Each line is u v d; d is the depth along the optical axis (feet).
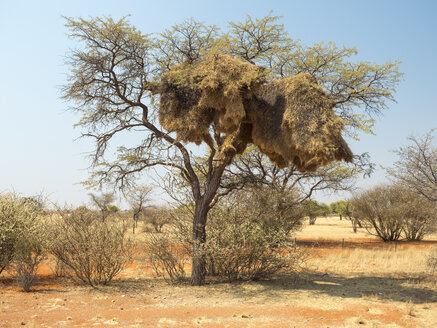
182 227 37.35
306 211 70.64
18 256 31.94
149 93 36.70
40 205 39.52
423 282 36.14
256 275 36.45
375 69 34.17
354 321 22.48
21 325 20.92
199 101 32.78
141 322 22.13
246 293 30.71
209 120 34.04
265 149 34.65
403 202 86.74
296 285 34.50
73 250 34.94
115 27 32.58
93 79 34.14
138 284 34.86
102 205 73.56
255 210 38.50
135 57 34.99
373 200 92.84
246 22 36.50
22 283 31.12
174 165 35.68
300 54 36.99
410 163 40.14
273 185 42.63
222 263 36.01
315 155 29.07
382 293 30.91
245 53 38.06
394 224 90.63
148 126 35.99
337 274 41.63
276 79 35.40
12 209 36.45
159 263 38.96
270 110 33.40
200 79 32.68
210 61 32.99
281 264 36.35
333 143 29.17
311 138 29.07
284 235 36.50
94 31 32.58
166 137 35.78
